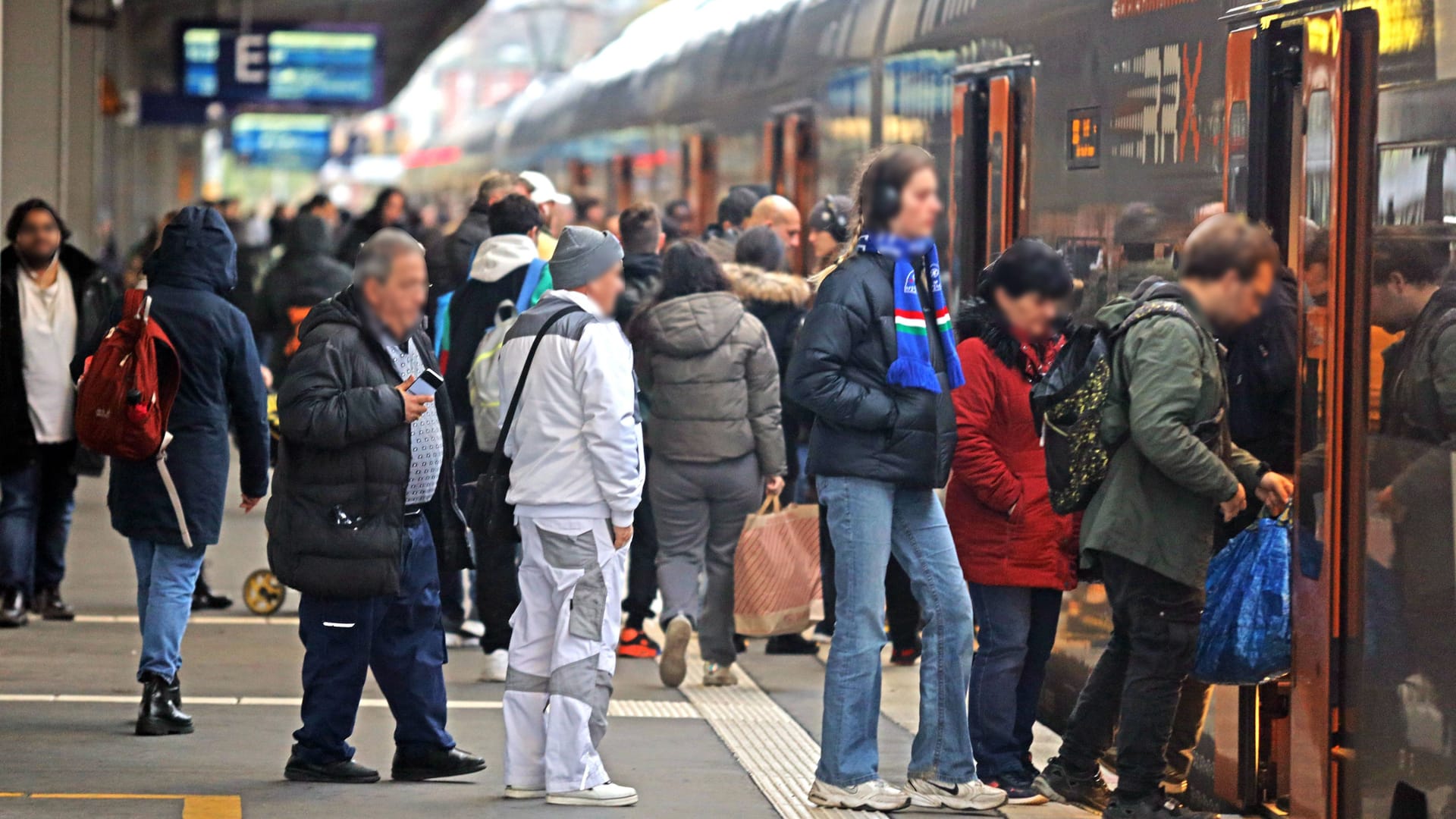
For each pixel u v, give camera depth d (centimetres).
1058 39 2694
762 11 4925
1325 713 1969
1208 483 1911
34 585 3416
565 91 8394
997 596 2292
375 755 2458
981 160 3080
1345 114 1942
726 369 2920
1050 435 2041
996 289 2123
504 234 2934
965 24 3108
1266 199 2088
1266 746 2139
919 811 2169
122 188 12975
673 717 2772
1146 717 2030
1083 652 2608
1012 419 2261
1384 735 1884
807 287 3228
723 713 2803
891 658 3216
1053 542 2258
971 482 2241
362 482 2133
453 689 2944
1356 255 1941
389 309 2138
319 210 5069
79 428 2400
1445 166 1772
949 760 2170
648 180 6256
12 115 5300
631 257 3272
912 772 2194
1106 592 2092
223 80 10369
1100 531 2005
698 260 2931
